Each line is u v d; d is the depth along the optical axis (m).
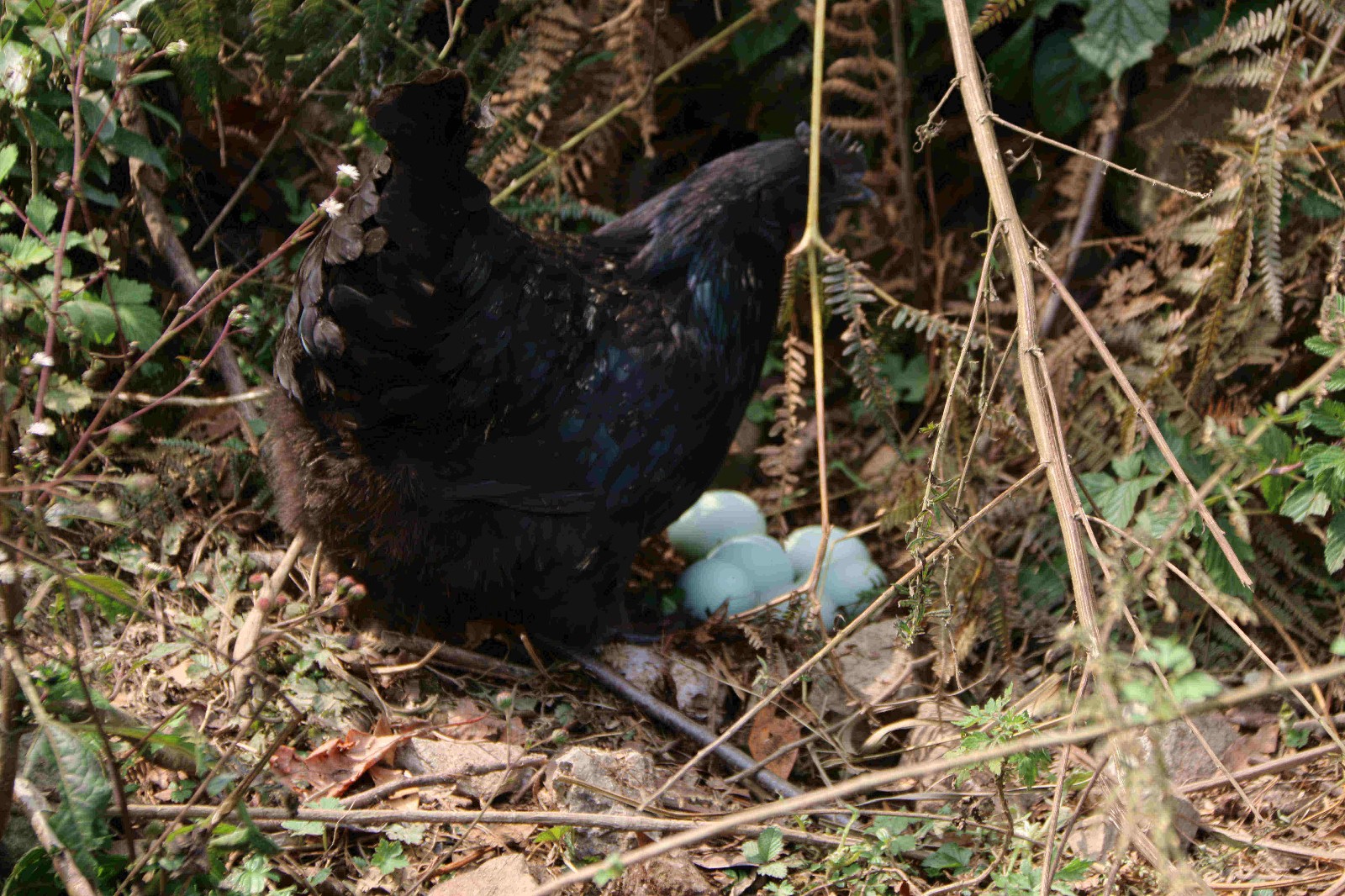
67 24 2.78
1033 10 4.42
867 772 3.01
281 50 3.52
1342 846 2.54
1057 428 2.25
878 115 4.69
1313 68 3.69
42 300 2.35
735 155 3.59
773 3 4.37
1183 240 3.71
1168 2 4.14
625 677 3.26
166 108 3.77
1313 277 3.63
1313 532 3.34
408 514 2.94
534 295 2.96
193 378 2.35
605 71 4.32
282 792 2.47
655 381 3.14
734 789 2.91
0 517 2.05
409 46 3.62
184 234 3.88
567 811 2.57
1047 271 2.41
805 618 3.30
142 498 3.16
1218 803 2.75
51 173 3.25
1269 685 1.49
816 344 3.46
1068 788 2.59
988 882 2.45
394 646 3.16
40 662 2.36
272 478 3.26
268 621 2.93
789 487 4.08
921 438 4.30
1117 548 2.04
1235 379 3.77
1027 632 3.56
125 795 2.16
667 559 3.95
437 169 2.50
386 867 2.37
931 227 4.80
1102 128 4.31
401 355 2.67
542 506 3.00
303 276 2.66
